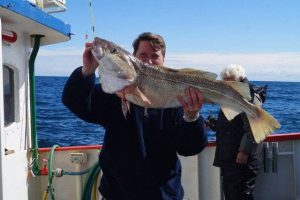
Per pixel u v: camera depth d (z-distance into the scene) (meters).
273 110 20.72
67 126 11.60
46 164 2.55
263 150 2.97
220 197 2.89
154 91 1.54
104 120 1.60
